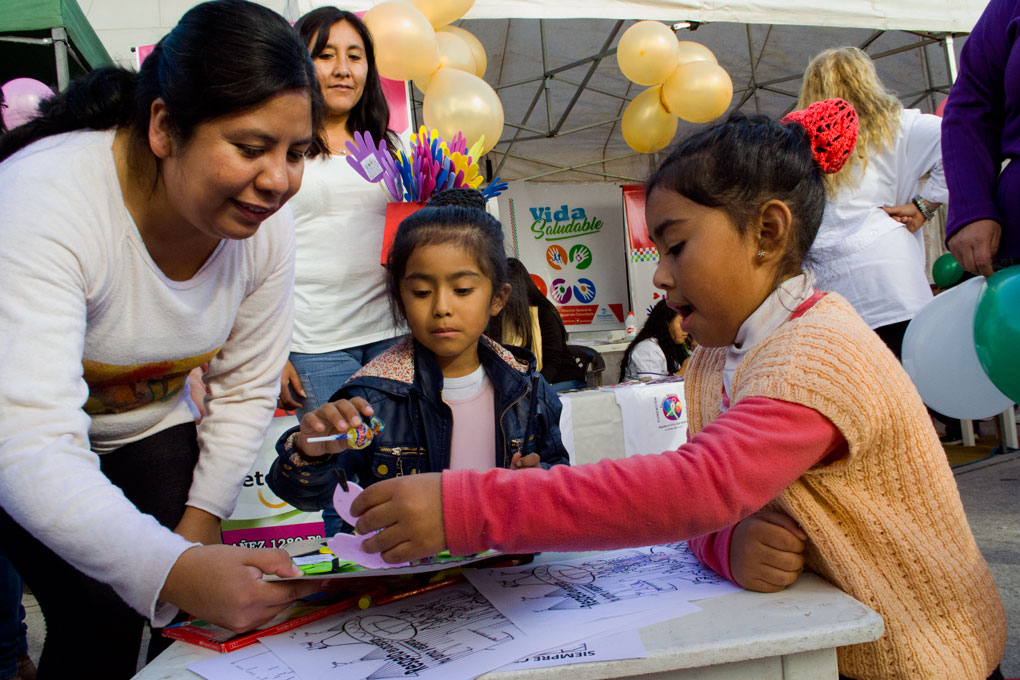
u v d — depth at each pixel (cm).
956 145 186
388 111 249
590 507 82
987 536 255
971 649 91
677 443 311
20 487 94
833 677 79
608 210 743
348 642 81
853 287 272
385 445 149
